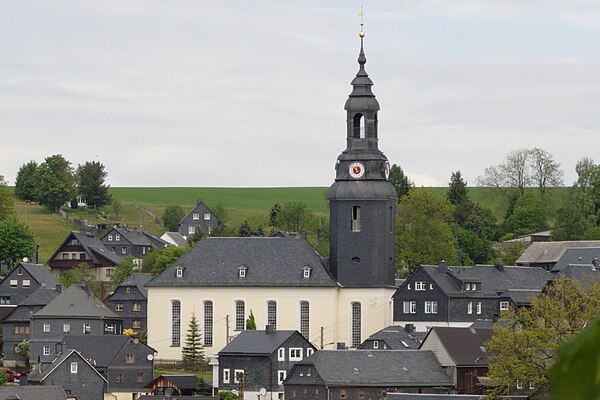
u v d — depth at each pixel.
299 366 184.62
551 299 154.12
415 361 184.62
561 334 148.75
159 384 196.75
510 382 148.38
